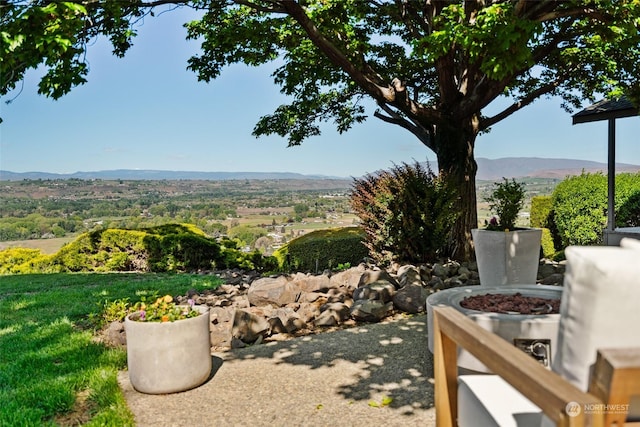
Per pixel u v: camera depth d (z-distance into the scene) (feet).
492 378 7.46
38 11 16.06
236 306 19.65
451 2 26.13
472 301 12.01
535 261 19.86
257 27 27.32
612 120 27.84
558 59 31.17
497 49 18.94
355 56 25.48
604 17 20.63
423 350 13.83
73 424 10.03
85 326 18.07
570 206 34.83
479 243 20.13
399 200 26.25
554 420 4.31
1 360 14.10
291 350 14.43
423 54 21.47
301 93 35.88
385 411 10.19
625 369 4.09
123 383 12.37
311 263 34.45
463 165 28.63
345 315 17.81
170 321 11.69
